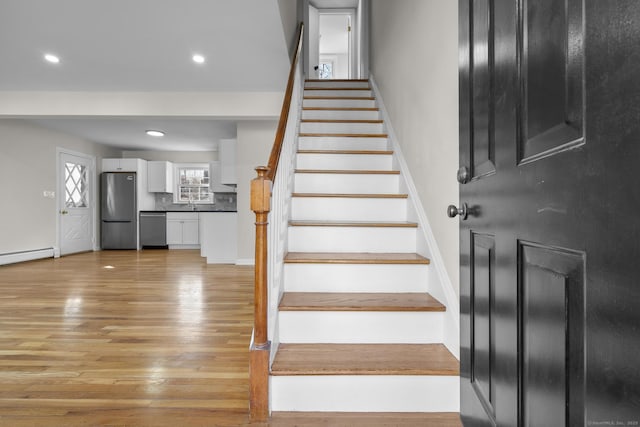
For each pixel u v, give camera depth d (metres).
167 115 4.58
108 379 1.88
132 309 3.14
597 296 0.53
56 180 6.55
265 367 1.51
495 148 0.94
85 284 4.17
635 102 0.46
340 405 1.55
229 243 5.79
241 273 4.88
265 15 2.96
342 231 2.37
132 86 4.37
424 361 1.62
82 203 7.37
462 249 1.23
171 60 3.71
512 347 0.84
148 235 8.06
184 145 8.02
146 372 1.96
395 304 1.83
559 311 0.64
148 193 8.47
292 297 1.96
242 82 4.29
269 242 1.67
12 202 5.62
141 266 5.48
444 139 1.86
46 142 6.32
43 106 4.48
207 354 2.19
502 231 0.89
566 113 0.62
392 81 3.31
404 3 2.79
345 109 3.93
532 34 0.74
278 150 1.96
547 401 0.69
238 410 1.60
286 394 1.55
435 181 2.02
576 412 0.59
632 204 0.46
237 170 5.58
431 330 1.81
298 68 3.88
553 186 0.66
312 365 1.57
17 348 2.28
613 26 0.50
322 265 2.07
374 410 1.55
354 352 1.71
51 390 1.77
